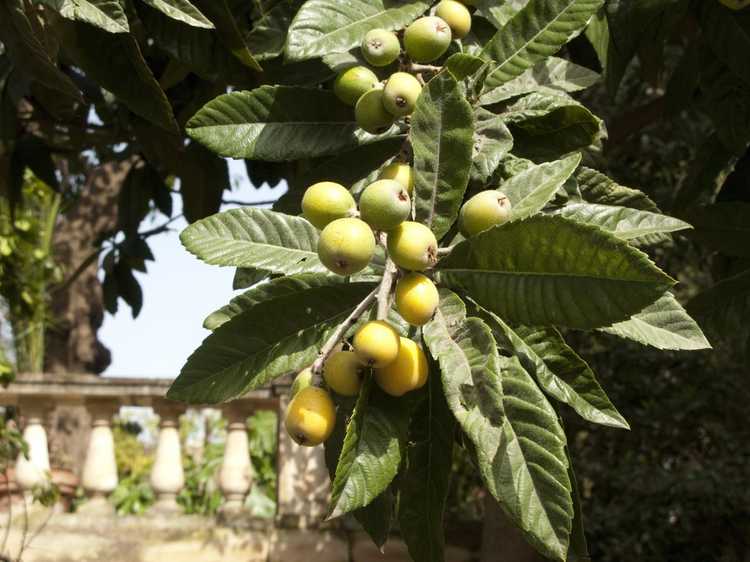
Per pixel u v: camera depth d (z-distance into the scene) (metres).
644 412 3.01
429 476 0.70
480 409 0.58
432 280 0.65
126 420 4.64
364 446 0.63
